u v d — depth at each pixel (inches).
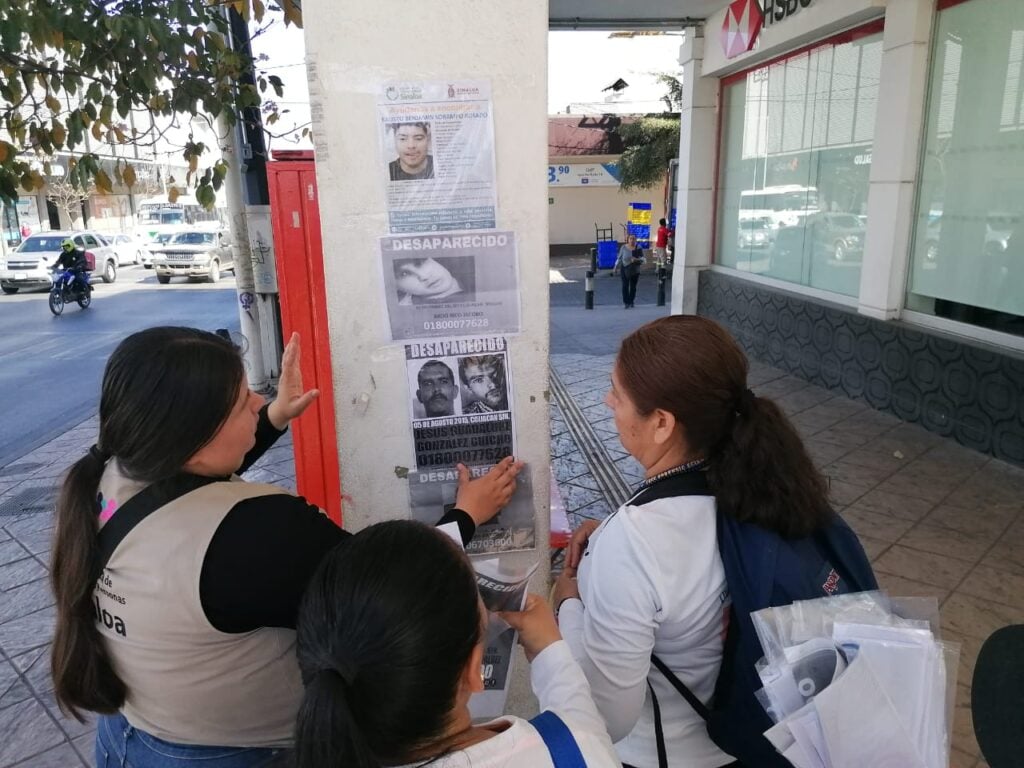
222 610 44.9
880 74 258.2
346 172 65.3
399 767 34.8
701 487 52.3
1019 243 212.8
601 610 50.3
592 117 1068.5
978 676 62.2
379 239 66.6
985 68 220.8
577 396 296.7
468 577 36.8
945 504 183.8
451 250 67.2
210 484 48.3
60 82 127.8
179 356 47.1
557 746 37.0
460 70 64.3
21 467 243.3
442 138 65.2
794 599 47.9
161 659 45.9
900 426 243.3
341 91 63.9
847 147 289.0
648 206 923.4
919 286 252.8
